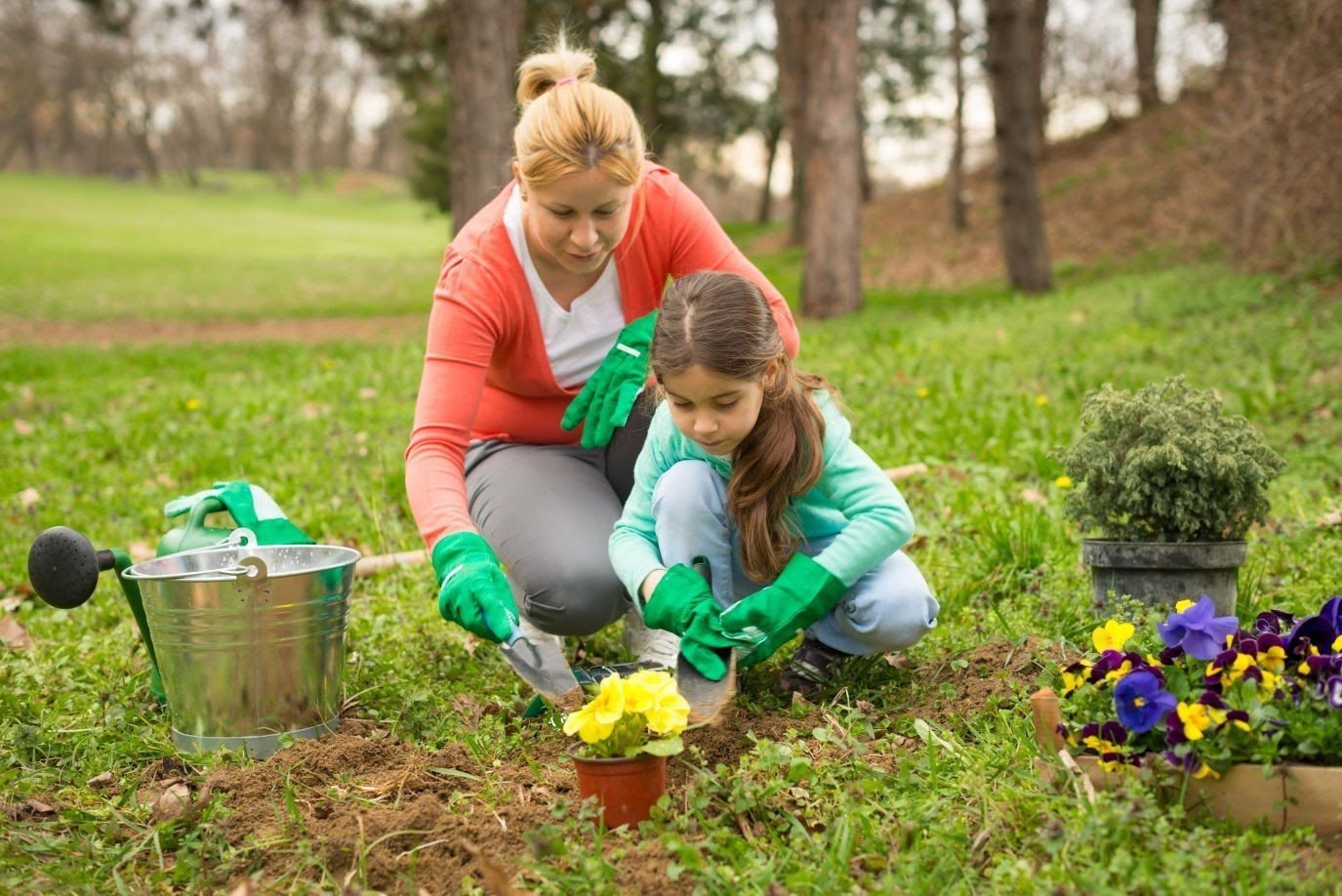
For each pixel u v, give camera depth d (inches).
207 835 97.0
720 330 103.2
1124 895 76.8
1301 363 290.5
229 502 129.1
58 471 270.4
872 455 243.0
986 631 136.5
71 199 2198.6
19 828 98.1
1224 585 130.8
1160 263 662.5
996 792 93.0
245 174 3422.7
